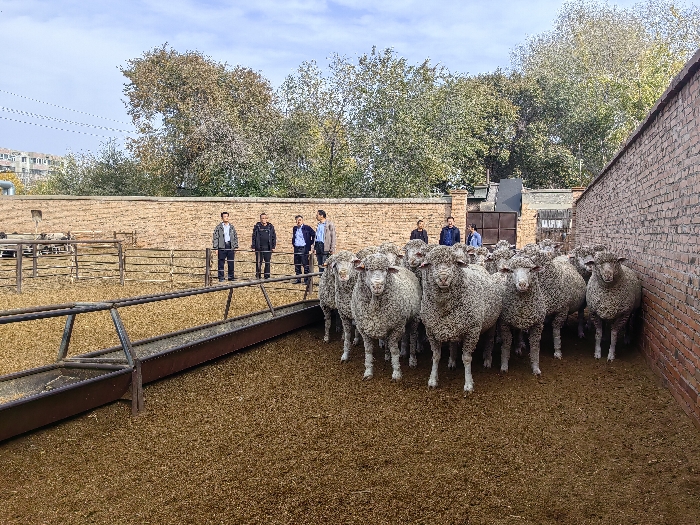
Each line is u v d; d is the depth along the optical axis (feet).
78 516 13.19
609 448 16.69
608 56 145.18
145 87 108.47
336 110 100.07
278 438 17.70
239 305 40.11
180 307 39.17
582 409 19.86
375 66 95.30
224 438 17.67
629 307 25.41
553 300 26.20
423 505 13.57
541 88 153.07
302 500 13.79
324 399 21.42
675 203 20.79
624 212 32.37
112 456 16.30
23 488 14.42
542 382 23.17
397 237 73.00
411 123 90.89
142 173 120.37
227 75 112.16
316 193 97.45
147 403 20.47
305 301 35.58
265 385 23.03
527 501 13.78
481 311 22.22
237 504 13.64
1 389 18.62
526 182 151.94
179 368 22.25
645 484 14.46
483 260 32.40
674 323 20.16
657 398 20.15
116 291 46.80
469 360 22.44
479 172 130.00
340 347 29.71
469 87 121.19
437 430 18.34
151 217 81.61
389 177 90.94
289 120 102.53
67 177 132.77
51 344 28.48
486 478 14.99
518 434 17.93
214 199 78.79
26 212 84.17
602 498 13.87
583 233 56.70
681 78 19.45
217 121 99.04
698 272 17.47
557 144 146.82
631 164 30.27
